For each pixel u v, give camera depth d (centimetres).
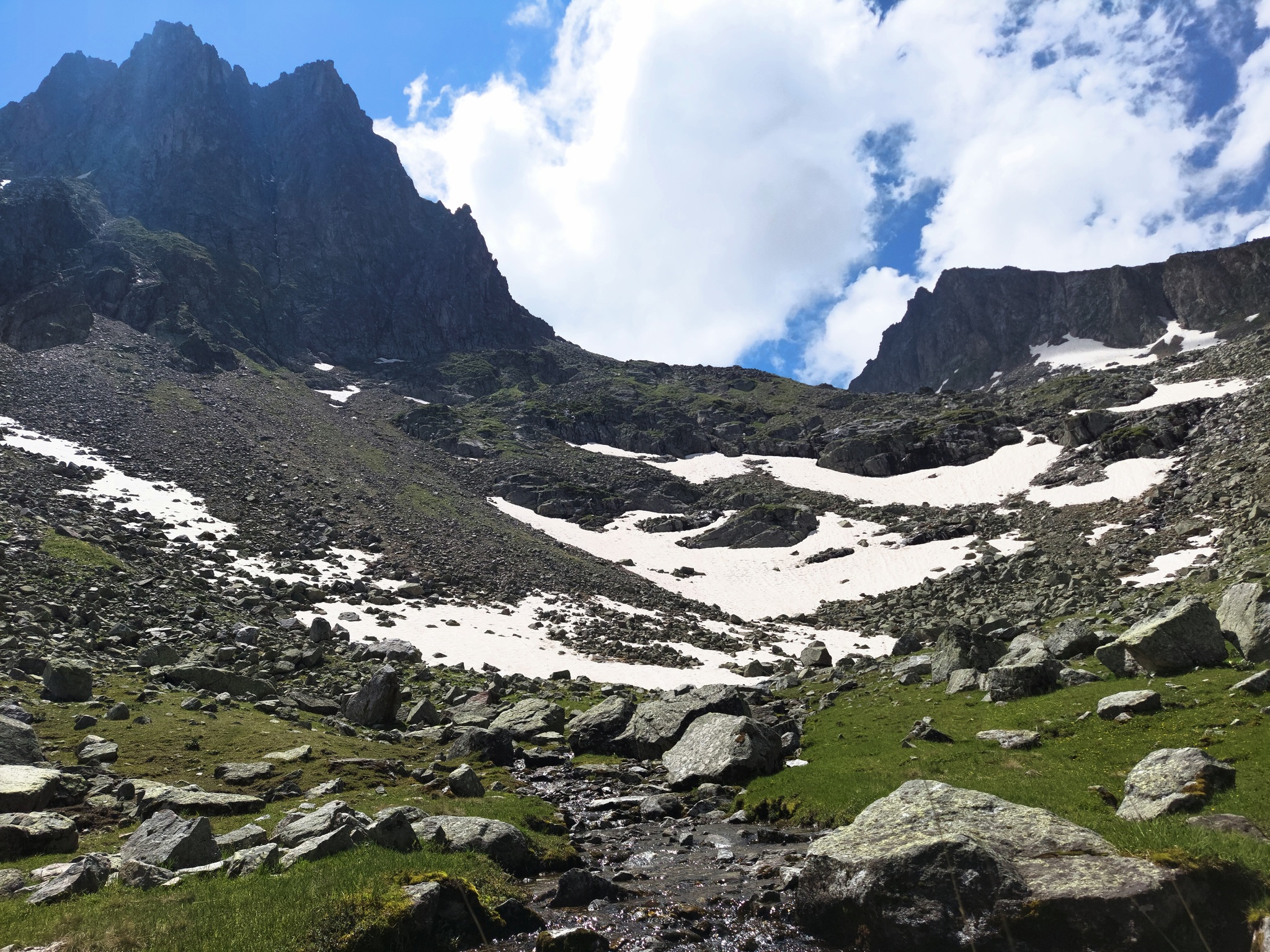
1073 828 1340
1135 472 9869
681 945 1340
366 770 2425
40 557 4322
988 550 8781
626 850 1919
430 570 7419
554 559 8819
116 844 1703
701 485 13350
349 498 9062
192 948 1152
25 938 1160
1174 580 5797
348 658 4600
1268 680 2370
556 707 3716
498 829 1762
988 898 1203
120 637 3566
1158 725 2305
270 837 1720
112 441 8594
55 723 2402
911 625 6881
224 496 7962
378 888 1352
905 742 2733
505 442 14238
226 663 3728
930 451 13038
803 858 1781
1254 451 8494
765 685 4944
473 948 1334
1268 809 1498
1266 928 1034
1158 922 1089
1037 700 2927
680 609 7925
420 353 19400
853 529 10625
